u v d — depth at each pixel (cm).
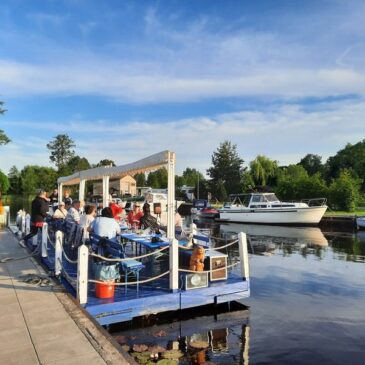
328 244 1789
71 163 10825
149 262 898
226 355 557
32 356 404
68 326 486
